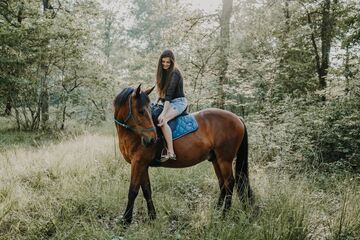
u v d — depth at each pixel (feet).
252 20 43.45
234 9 43.88
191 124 16.51
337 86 31.65
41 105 50.39
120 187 19.04
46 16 51.03
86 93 56.95
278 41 43.21
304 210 15.03
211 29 42.63
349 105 28.78
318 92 32.94
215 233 13.79
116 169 23.61
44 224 15.15
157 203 17.66
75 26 48.91
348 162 26.09
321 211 16.61
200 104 39.91
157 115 15.99
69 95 52.24
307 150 26.73
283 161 25.26
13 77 44.60
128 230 14.38
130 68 54.80
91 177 21.62
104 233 14.23
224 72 38.55
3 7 50.88
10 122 54.44
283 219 14.19
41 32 46.52
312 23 41.04
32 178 21.03
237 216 15.53
